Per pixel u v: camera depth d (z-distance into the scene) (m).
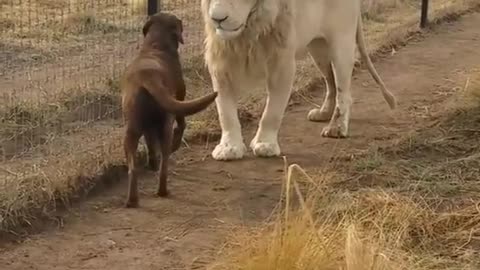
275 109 10.02
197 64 13.55
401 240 7.48
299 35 10.04
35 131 10.74
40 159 9.51
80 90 12.14
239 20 9.02
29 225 8.02
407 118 12.23
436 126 11.53
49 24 16.72
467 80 13.45
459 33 19.53
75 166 9.00
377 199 8.22
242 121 11.68
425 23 19.67
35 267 7.29
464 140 10.77
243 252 6.89
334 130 11.16
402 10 21.67
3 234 7.80
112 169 9.27
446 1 23.44
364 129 11.65
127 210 8.50
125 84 8.48
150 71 8.34
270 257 6.54
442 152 10.34
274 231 6.93
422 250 7.46
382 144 10.77
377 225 7.41
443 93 13.82
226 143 10.04
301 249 6.55
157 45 8.85
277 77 9.82
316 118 11.90
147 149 9.52
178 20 9.13
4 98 11.81
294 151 10.52
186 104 7.98
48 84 12.71
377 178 9.30
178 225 8.16
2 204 8.06
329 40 10.83
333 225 7.65
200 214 8.44
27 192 8.35
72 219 8.27
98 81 12.66
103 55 14.48
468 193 8.84
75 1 18.48
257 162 9.99
